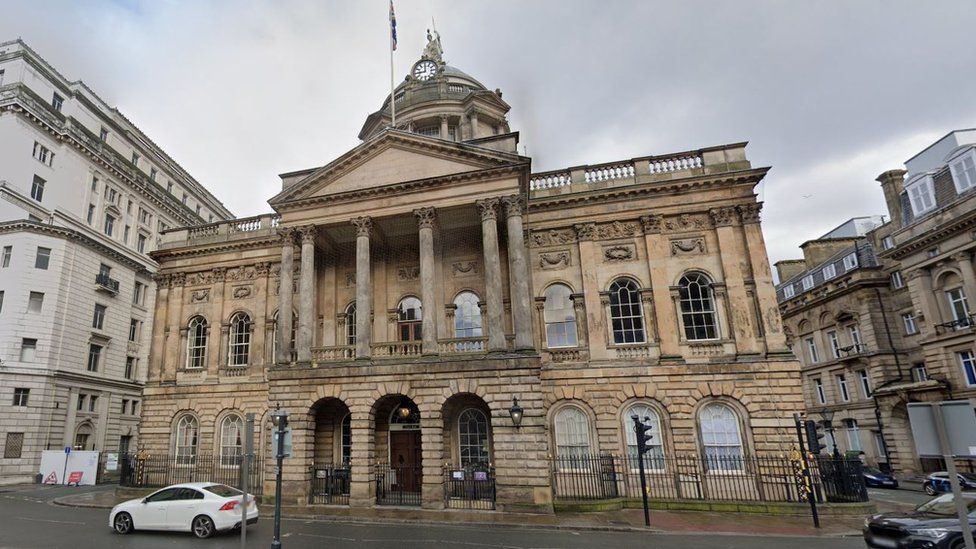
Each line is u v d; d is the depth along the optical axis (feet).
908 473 121.80
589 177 96.27
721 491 77.61
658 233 89.76
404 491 86.63
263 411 98.58
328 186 92.27
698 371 82.69
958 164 114.01
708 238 89.25
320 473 84.07
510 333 89.51
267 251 108.06
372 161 91.71
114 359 161.27
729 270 86.12
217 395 101.71
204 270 111.14
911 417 28.68
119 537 54.39
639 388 83.56
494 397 75.20
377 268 98.27
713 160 91.91
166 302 111.24
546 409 85.25
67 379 140.97
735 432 80.48
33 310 137.18
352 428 78.95
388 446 88.99
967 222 107.14
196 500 55.88
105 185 177.58
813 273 164.55
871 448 134.21
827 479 74.08
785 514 70.08
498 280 81.20
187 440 102.06
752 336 83.15
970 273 108.06
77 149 166.81
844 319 144.46
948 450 26.81
